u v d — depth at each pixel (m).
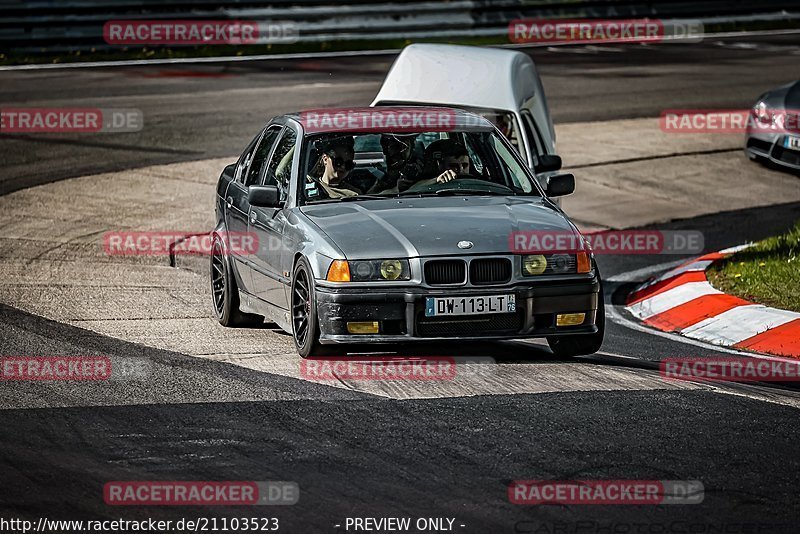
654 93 61.47
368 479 15.41
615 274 32.41
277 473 15.68
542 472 15.60
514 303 20.77
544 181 28.22
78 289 28.72
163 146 47.97
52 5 68.69
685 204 41.16
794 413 18.36
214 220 37.97
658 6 84.69
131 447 16.80
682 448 16.53
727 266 29.86
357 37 75.88
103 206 39.25
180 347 23.06
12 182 42.16
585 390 19.55
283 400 18.97
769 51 78.56
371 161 23.67
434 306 20.53
